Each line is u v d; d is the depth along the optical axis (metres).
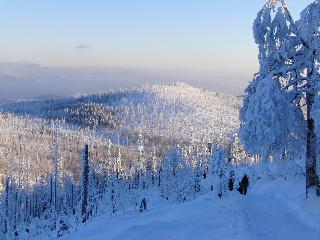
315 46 17.52
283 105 17.95
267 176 24.39
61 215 26.58
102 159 175.12
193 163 73.75
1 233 31.69
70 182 98.44
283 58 18.64
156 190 57.09
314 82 18.09
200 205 18.94
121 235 14.55
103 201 49.06
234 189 23.34
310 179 18.41
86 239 15.23
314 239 14.64
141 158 128.62
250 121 18.14
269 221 16.48
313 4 17.53
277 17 18.84
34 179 134.25
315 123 16.58
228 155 67.75
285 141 18.73
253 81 19.58
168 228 15.19
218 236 14.15
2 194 77.75
